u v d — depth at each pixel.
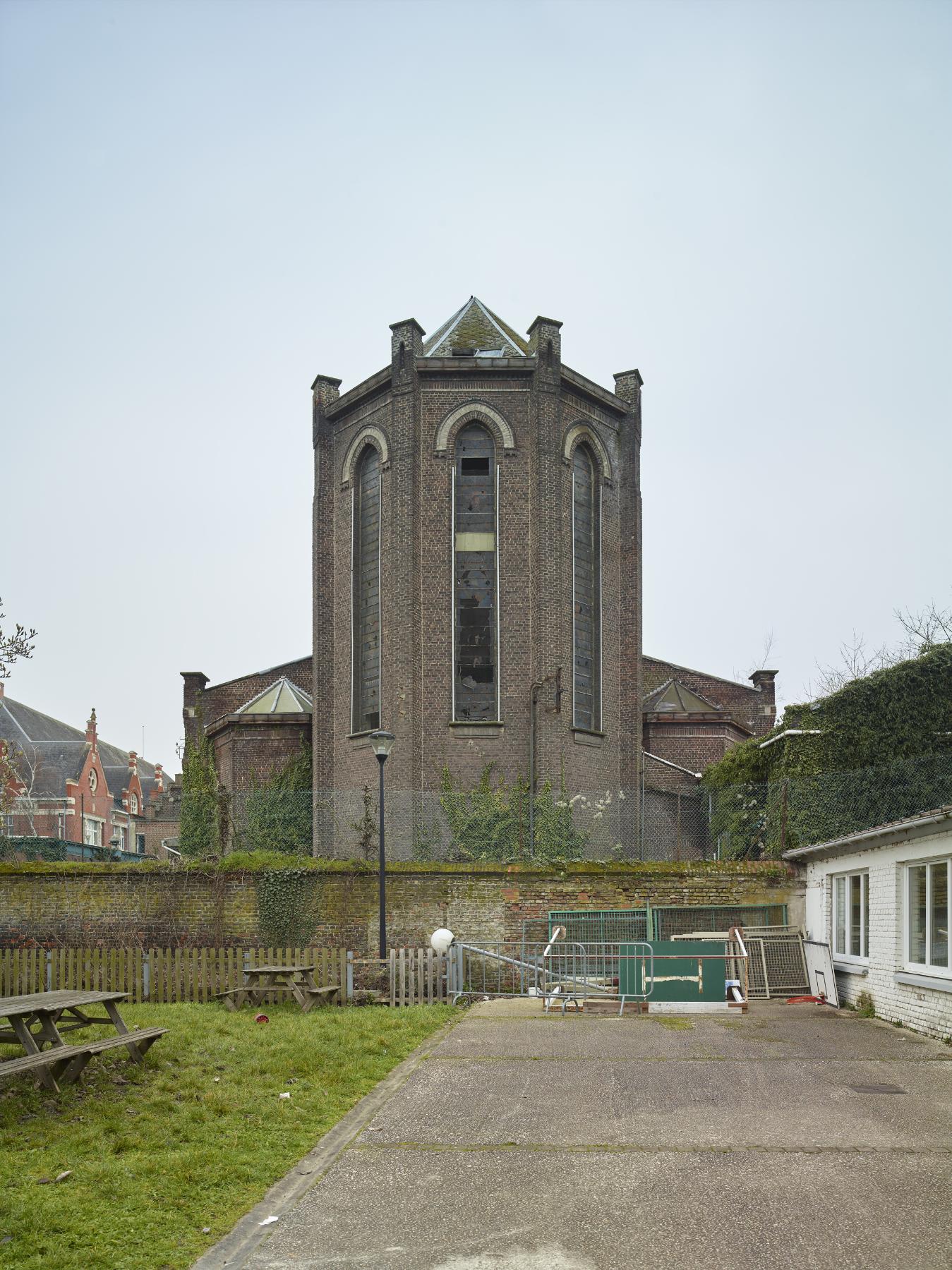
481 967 21.55
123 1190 7.58
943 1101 10.09
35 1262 6.31
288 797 27.98
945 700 22.97
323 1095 10.74
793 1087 10.80
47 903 22.55
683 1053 12.95
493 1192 7.57
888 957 15.70
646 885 21.67
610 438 30.97
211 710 36.91
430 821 26.47
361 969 19.11
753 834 24.06
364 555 30.03
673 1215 7.04
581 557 29.83
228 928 22.20
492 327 31.67
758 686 39.97
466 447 29.12
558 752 27.39
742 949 18.47
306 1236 6.80
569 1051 13.25
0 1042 11.49
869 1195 7.36
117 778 87.38
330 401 31.55
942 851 13.50
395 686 27.73
